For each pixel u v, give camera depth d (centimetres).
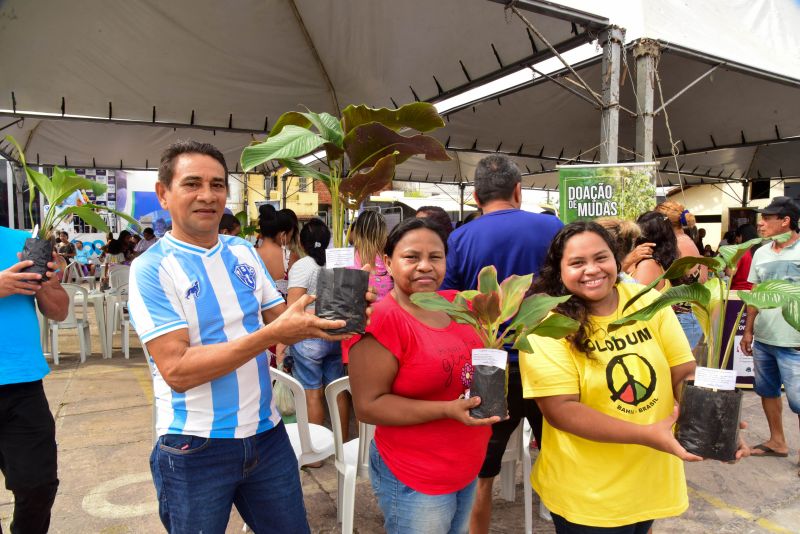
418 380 150
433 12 504
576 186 418
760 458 370
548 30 463
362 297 139
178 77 667
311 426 284
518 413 228
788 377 346
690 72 645
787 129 815
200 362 134
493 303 136
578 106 806
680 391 150
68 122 888
